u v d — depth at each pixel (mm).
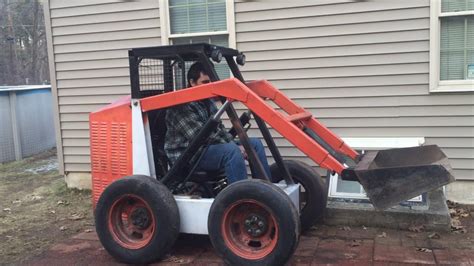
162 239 3961
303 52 5691
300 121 4500
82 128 6727
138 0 6223
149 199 3975
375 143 5281
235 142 4574
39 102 10688
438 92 5301
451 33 5297
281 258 3625
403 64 5383
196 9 6059
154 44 6230
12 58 24812
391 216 4688
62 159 6887
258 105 3881
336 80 5621
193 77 4340
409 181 3643
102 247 4555
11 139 9805
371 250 4188
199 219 4027
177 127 4254
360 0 5438
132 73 4258
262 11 5770
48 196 6648
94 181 4496
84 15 6484
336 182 5070
